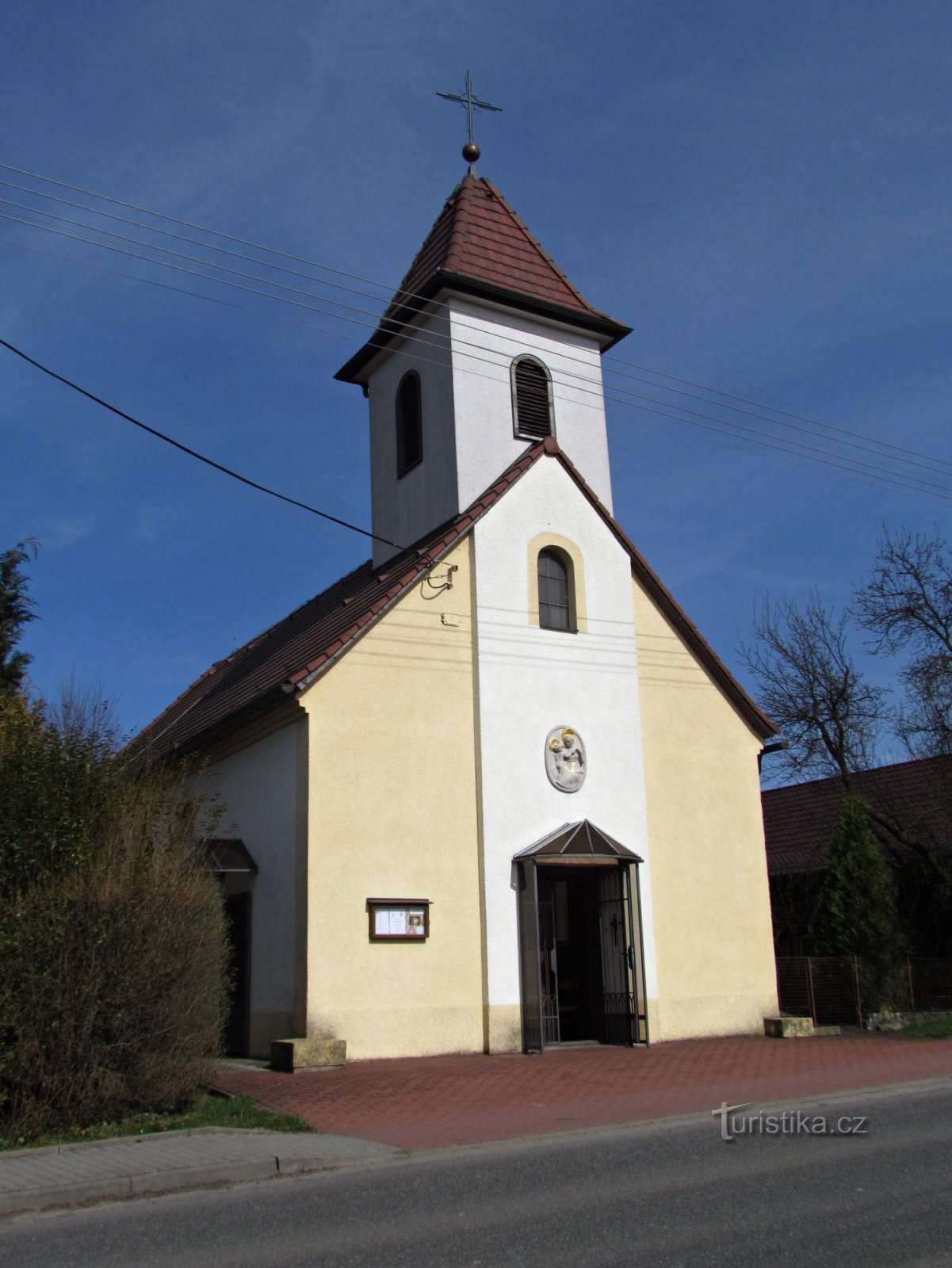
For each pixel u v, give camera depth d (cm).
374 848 1684
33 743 1311
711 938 1995
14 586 2792
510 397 2186
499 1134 1070
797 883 2861
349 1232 746
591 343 2336
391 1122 1141
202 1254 707
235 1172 928
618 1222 749
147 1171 911
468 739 1817
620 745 1973
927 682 2519
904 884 2606
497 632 1889
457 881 1748
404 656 1786
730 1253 679
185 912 1195
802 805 3291
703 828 2045
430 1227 751
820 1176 868
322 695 1698
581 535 2041
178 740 2188
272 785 1764
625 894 1853
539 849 1805
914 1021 2148
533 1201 808
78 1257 711
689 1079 1420
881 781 2770
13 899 1142
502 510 1958
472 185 2386
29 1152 992
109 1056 1119
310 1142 1036
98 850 1242
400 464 2286
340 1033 1593
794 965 2145
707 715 2112
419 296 2198
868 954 2180
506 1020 1723
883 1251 679
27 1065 1062
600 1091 1323
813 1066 1530
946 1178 857
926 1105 1191
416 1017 1659
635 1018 1811
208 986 1203
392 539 2281
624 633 2034
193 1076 1174
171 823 1430
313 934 1606
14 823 1209
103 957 1122
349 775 1691
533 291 2253
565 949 1894
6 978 1073
